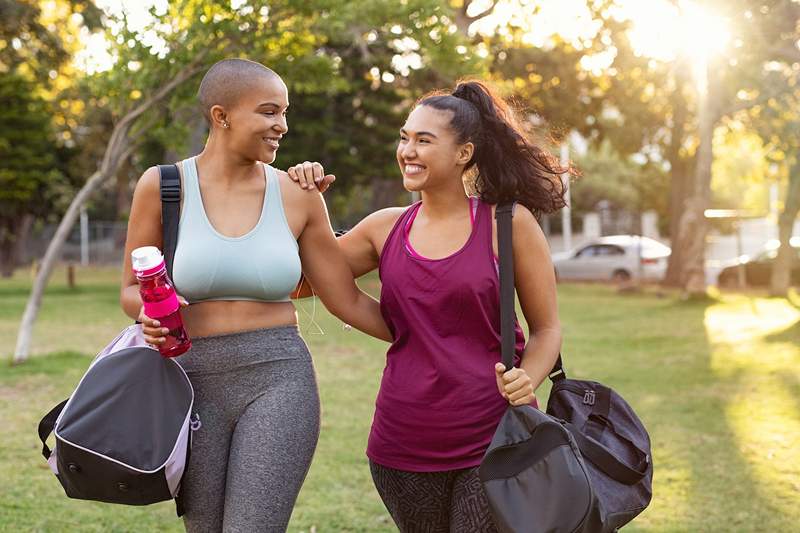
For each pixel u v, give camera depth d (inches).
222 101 107.3
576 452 93.5
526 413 96.2
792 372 373.7
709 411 302.8
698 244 771.4
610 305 751.1
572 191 1754.4
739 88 739.4
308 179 111.7
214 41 411.2
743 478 221.9
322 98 944.3
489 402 104.0
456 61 464.4
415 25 447.5
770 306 713.6
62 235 425.7
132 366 102.4
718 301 756.6
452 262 104.9
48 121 1064.8
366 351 467.5
